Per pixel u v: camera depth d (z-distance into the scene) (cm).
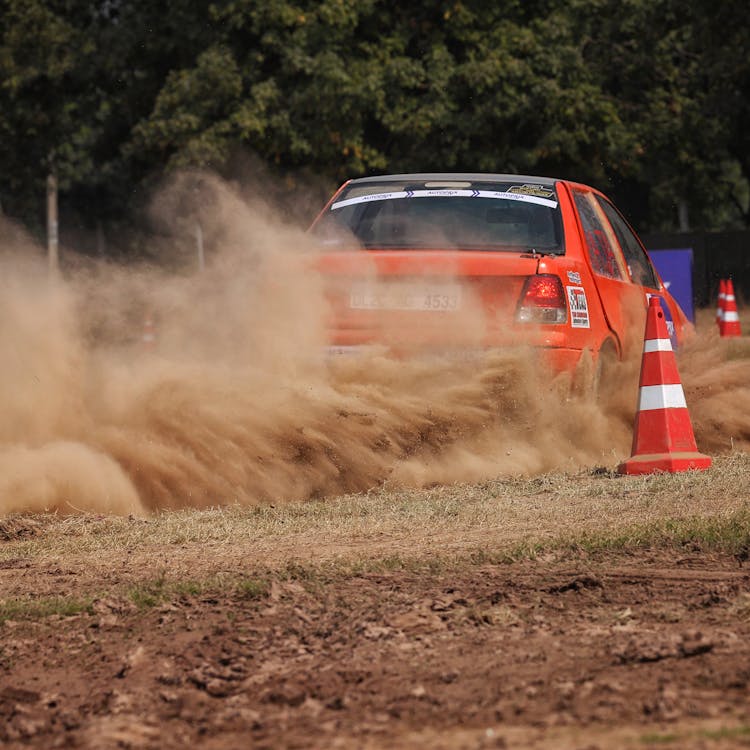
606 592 1424
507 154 9638
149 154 9881
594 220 2855
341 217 2700
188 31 9725
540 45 9631
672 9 10112
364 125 9662
